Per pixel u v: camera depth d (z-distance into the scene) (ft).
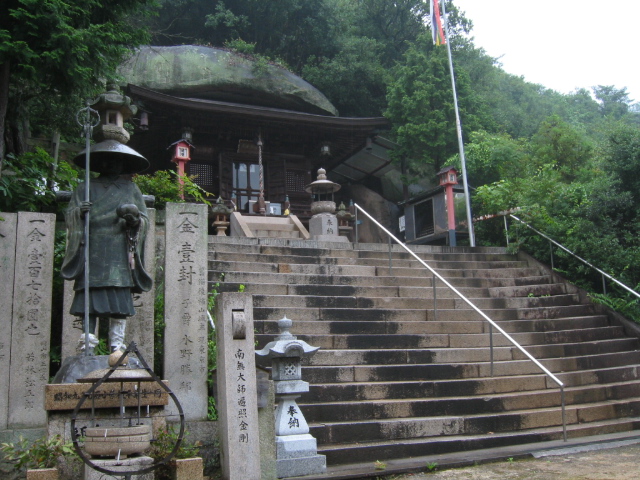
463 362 30.42
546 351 33.19
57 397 16.96
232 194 79.00
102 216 19.22
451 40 96.68
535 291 41.22
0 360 21.65
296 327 29.63
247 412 18.94
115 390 17.44
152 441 17.61
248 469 18.58
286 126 77.41
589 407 28.17
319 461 20.31
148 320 23.49
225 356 19.17
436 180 90.02
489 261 46.01
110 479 15.34
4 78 27.50
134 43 32.71
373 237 86.74
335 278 36.32
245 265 35.40
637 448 24.47
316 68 93.45
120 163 20.48
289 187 83.15
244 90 81.15
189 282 23.61
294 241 41.83
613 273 40.60
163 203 34.12
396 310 33.30
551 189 50.88
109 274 18.83
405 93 82.23
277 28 97.96
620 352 34.86
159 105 69.10
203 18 97.14
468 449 23.72
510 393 28.37
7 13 27.09
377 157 87.30
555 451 23.73
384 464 21.30
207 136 78.28
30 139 40.06
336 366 27.12
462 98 81.56
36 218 23.06
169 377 22.58
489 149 70.79
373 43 96.63
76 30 26.86
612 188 43.86
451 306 36.37
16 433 20.57
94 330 20.18
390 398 26.13
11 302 22.21
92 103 22.74
